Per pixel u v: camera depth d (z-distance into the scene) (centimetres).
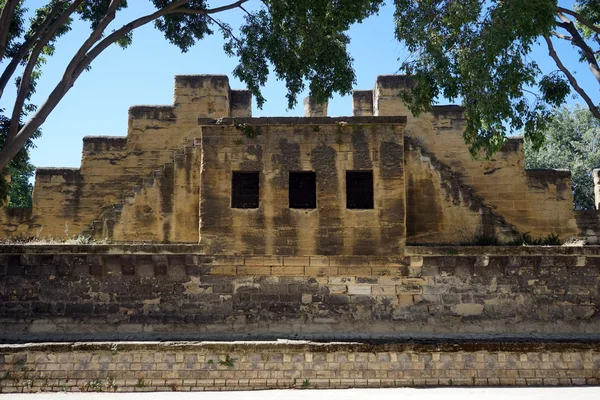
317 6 1662
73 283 1711
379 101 2156
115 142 2183
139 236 1925
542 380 1576
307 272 1692
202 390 1550
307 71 1780
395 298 1684
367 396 1447
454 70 1594
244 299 1691
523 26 1444
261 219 1716
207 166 1744
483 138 1525
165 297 1698
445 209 1911
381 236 1700
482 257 1686
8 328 1691
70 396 1491
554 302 1694
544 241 1970
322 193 1723
